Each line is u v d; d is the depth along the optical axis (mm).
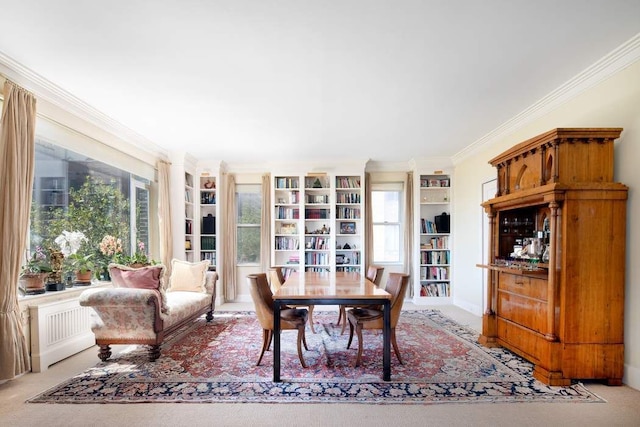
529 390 2512
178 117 3836
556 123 3334
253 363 3070
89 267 3643
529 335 2965
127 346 3564
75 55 2504
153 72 2773
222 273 6102
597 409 2240
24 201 2719
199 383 2637
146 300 3029
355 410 2236
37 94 2932
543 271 2820
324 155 5758
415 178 6070
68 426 2047
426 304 5918
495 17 2074
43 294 3057
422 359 3156
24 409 2240
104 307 3062
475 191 5168
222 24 2133
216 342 3705
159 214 5113
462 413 2199
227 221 6211
